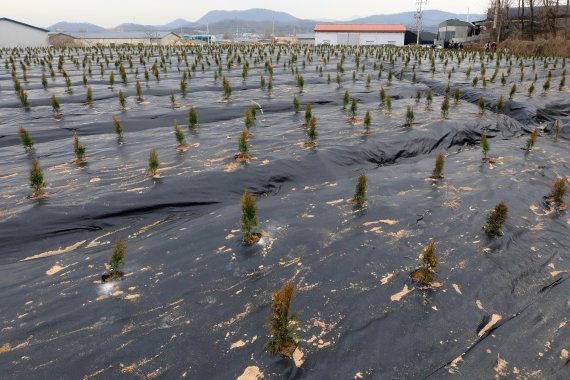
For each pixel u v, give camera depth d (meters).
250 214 5.54
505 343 3.83
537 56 36.50
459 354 3.71
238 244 5.66
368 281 4.82
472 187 7.76
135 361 3.66
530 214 6.55
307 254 5.42
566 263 5.16
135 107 14.70
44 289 4.75
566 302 4.40
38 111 13.95
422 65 30.48
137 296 4.59
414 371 3.54
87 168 8.55
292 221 6.38
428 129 11.41
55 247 5.96
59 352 3.77
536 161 9.34
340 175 8.88
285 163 8.78
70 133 11.65
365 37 83.62
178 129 9.82
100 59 35.78
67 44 75.94
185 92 17.23
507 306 4.36
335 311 4.31
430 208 6.79
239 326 4.09
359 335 3.96
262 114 13.72
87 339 3.93
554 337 3.90
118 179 7.95
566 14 47.69
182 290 4.70
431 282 4.75
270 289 4.71
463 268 5.06
